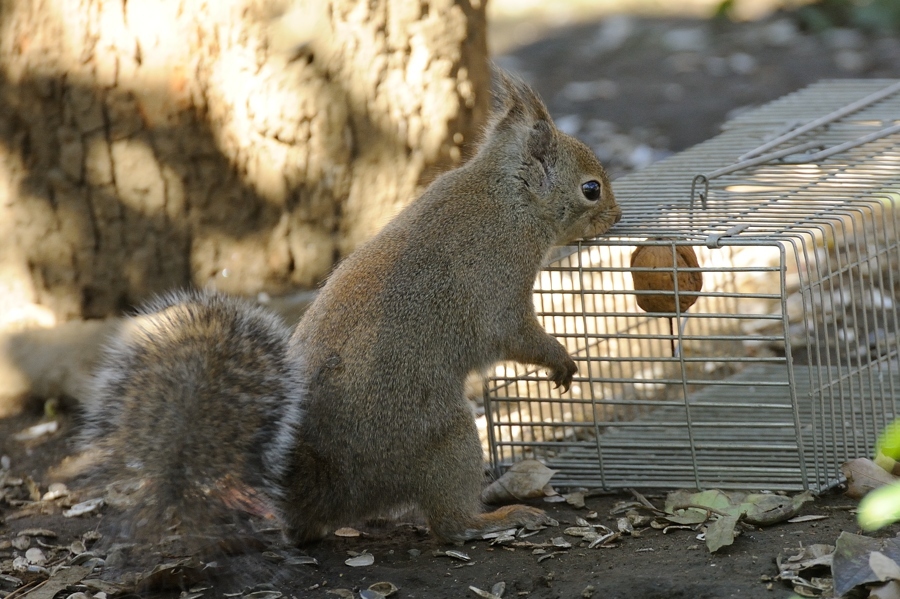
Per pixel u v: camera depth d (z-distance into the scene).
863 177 10.05
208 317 8.50
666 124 20.34
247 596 7.86
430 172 12.20
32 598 7.98
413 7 11.86
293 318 12.02
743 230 8.81
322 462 8.41
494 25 29.39
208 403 8.05
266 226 12.11
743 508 8.38
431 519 8.67
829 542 7.89
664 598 7.32
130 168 11.85
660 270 8.74
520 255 9.20
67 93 11.69
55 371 11.91
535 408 11.66
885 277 13.42
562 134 9.54
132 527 7.84
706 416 10.80
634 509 8.99
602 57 25.45
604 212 9.45
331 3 11.64
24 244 12.02
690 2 29.83
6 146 11.84
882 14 25.14
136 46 11.59
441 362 8.71
